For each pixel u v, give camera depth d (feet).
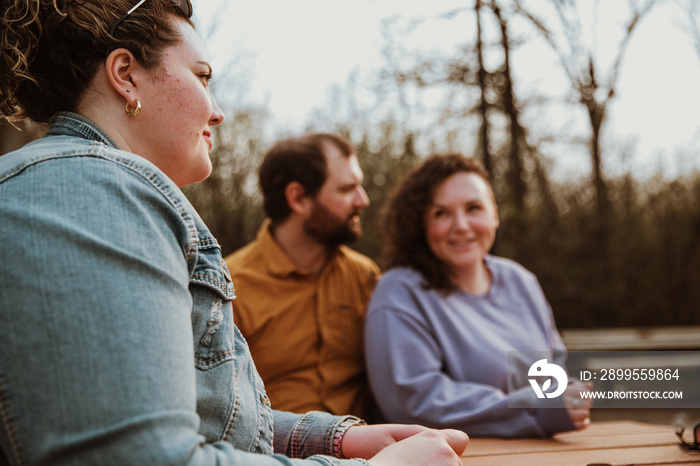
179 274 2.04
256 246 6.53
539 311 6.41
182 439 1.78
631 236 21.04
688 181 21.17
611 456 4.01
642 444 4.41
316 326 6.14
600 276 20.68
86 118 2.49
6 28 2.42
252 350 6.07
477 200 6.16
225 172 17.37
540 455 4.08
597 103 21.38
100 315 1.76
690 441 4.48
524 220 20.51
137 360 1.76
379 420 6.19
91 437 1.65
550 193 20.90
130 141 2.54
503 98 20.39
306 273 6.24
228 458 1.94
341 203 6.47
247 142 17.63
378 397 5.59
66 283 1.77
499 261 6.71
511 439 4.77
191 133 2.63
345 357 6.25
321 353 6.10
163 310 1.89
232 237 17.33
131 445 1.68
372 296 6.05
